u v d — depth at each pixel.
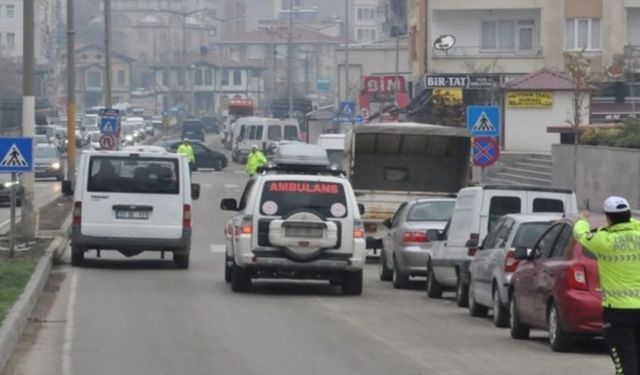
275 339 31.05
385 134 61.25
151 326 33.38
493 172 101.94
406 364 27.08
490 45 125.50
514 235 34.47
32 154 50.41
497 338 32.16
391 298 43.56
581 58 103.88
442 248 43.34
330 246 42.16
